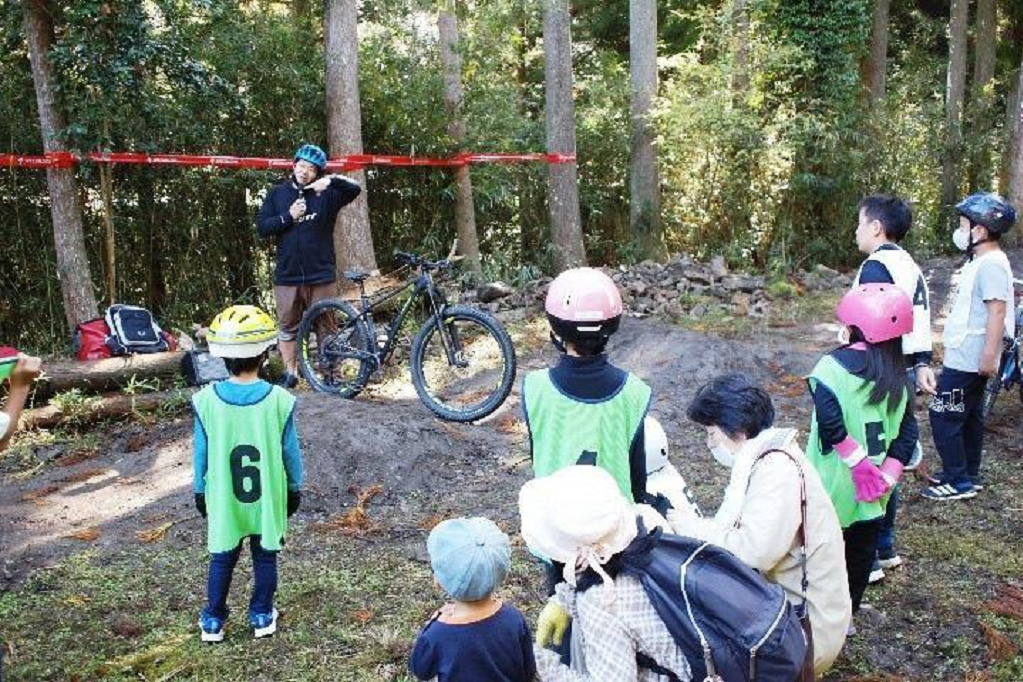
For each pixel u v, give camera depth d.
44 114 7.55
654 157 11.62
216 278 9.44
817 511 2.55
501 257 10.97
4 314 8.54
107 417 6.38
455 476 5.26
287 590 3.95
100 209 8.54
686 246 11.95
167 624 3.71
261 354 3.43
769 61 11.23
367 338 6.44
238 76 9.02
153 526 4.69
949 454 4.80
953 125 13.41
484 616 2.36
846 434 3.07
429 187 10.56
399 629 3.61
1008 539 4.37
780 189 11.70
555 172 11.05
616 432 2.74
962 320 4.66
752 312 9.14
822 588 2.56
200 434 3.42
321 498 4.95
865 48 12.16
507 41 11.37
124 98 7.76
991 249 4.58
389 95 10.11
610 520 2.00
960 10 13.71
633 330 8.09
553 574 2.58
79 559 4.33
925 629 3.58
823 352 7.59
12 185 8.35
